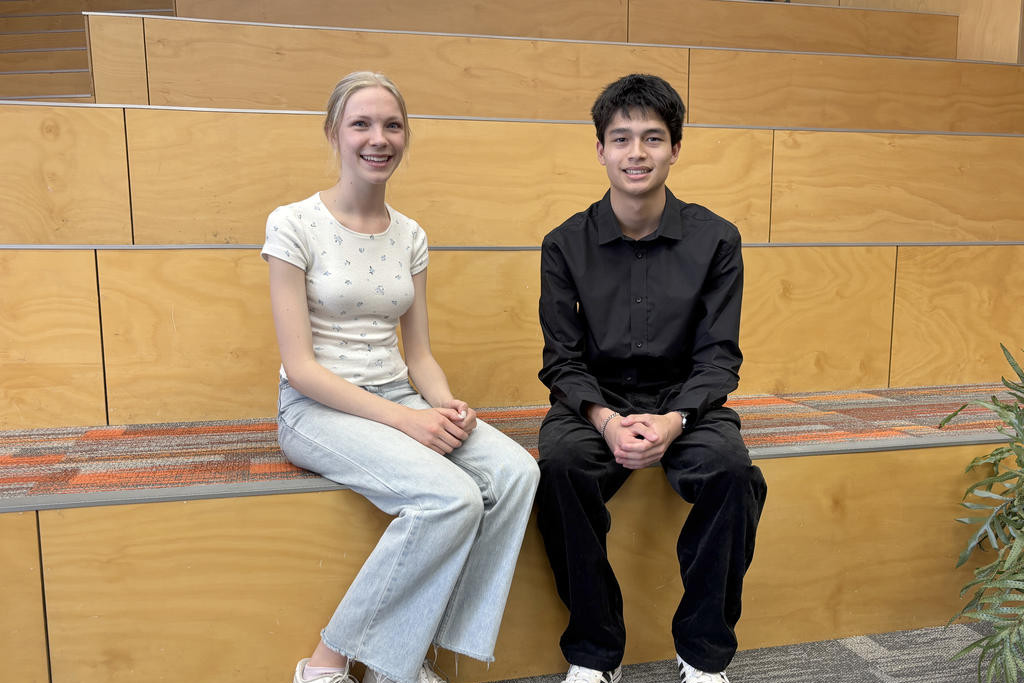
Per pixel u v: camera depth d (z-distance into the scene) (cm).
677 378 127
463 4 233
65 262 136
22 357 137
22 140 141
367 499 108
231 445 128
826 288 164
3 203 142
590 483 108
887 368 170
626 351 123
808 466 124
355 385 110
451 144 155
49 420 140
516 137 158
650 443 105
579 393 115
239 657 109
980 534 121
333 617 103
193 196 148
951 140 178
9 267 135
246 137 148
